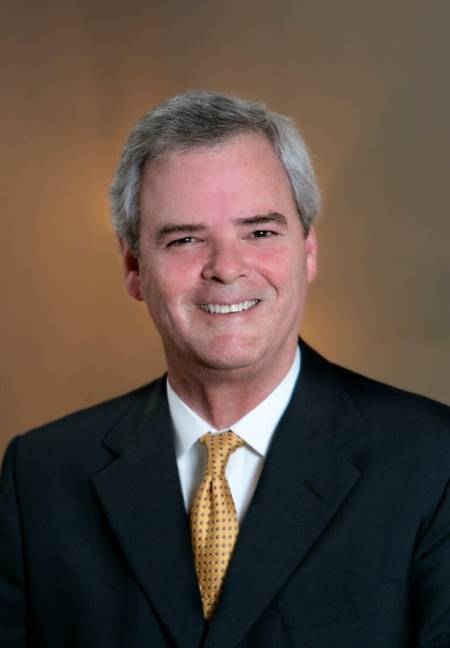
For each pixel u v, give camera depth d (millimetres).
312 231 1978
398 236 4758
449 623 1669
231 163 1742
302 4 4906
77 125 5379
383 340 4812
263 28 5000
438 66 4617
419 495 1745
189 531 1817
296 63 4934
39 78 5426
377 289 4820
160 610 1742
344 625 1675
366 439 1823
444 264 4660
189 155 1749
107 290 5379
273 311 1784
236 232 1744
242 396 1850
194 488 1878
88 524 1895
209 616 1743
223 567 1760
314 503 1764
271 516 1760
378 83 4758
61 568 1873
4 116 5488
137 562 1794
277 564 1719
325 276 4934
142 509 1848
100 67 5344
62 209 5426
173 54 5207
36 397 5539
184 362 1829
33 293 5504
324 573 1708
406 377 4785
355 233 4844
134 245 1890
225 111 1767
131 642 1754
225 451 1840
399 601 1693
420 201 4691
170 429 1925
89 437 2012
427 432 1814
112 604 1800
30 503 1959
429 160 4660
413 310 4746
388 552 1712
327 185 4887
